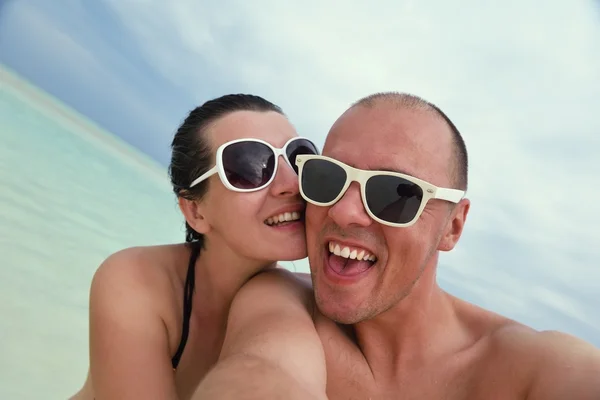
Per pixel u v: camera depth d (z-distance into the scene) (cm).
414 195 42
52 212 173
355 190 43
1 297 113
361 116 45
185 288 60
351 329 48
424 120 44
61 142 280
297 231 58
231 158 57
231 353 36
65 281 129
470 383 42
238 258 59
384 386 44
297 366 34
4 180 186
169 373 54
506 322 45
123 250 60
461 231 48
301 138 61
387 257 43
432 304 44
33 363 95
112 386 52
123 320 53
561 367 37
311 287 53
